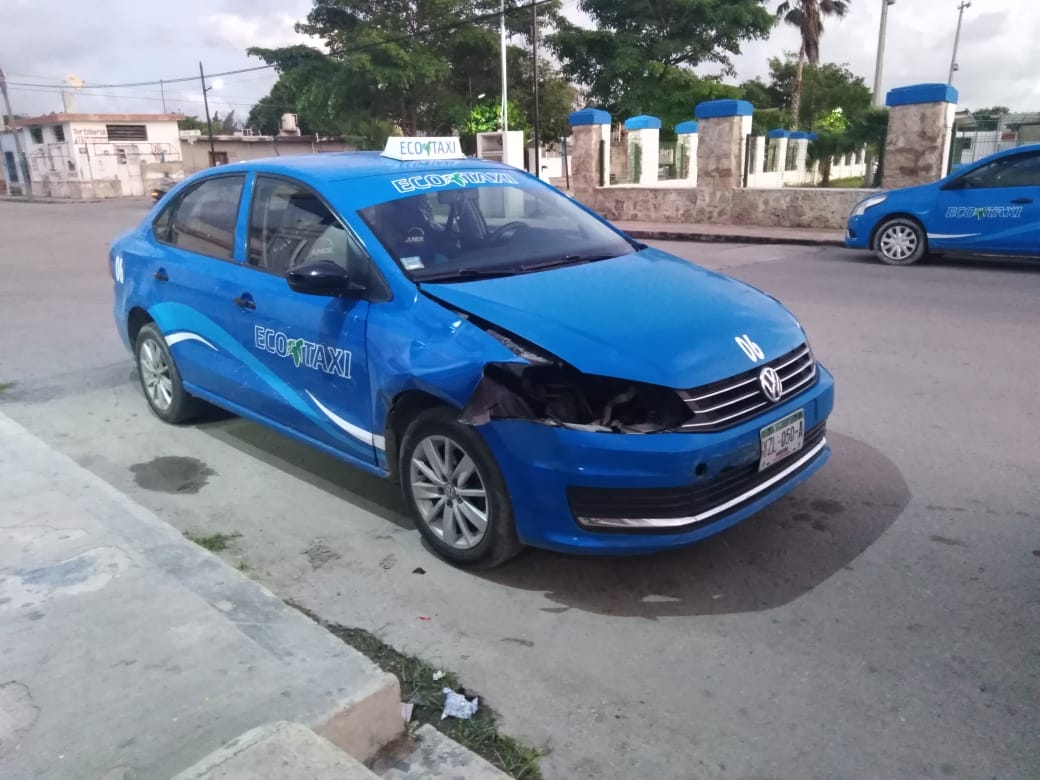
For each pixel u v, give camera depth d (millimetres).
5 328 8852
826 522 4027
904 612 3279
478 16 36938
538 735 2680
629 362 3195
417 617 3355
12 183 54125
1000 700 2768
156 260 5297
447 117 40688
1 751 2443
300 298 4121
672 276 4031
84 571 3434
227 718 2535
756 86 45906
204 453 5145
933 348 6941
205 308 4809
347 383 3902
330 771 2148
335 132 43281
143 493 4578
